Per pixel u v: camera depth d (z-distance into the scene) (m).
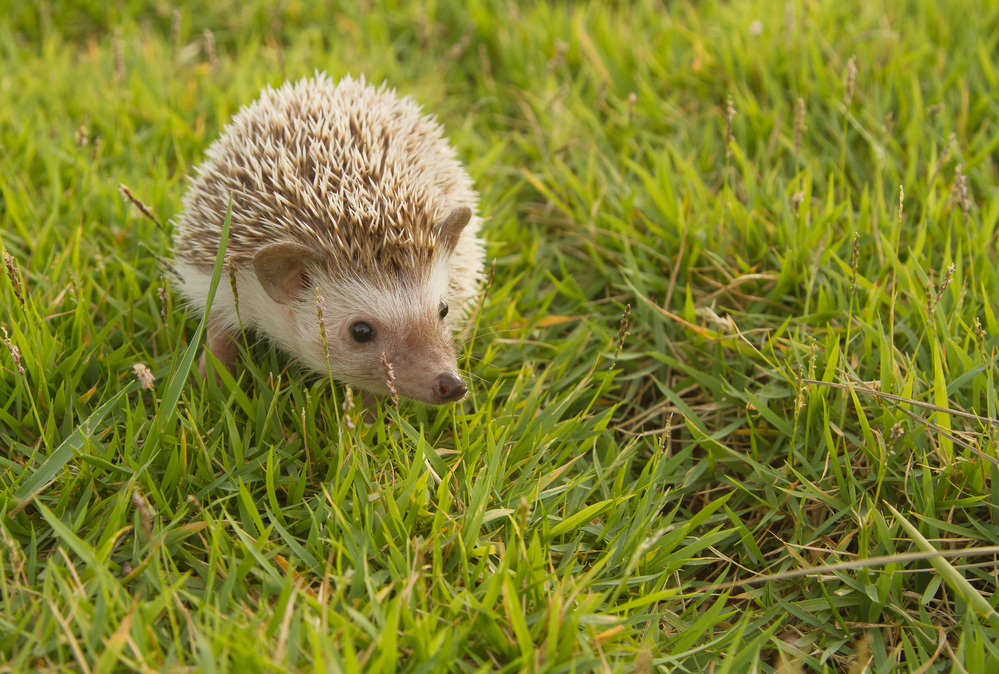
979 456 0.45
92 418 0.45
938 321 0.48
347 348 0.46
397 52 0.65
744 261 0.53
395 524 0.44
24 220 0.52
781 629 0.45
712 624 0.44
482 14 0.64
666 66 0.61
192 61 0.64
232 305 0.48
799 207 0.52
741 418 0.49
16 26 0.65
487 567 0.44
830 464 0.47
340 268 0.46
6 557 0.43
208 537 0.44
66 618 0.42
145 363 0.48
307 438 0.46
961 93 0.57
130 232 0.52
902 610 0.44
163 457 0.45
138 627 0.41
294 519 0.45
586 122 0.59
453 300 0.49
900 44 0.60
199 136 0.57
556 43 0.61
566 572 0.44
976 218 0.52
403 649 0.42
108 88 0.60
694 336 0.51
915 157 0.54
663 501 0.46
